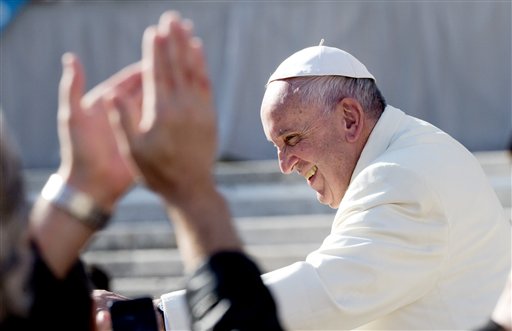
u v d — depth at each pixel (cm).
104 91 588
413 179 1080
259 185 3559
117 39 3941
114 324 877
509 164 3444
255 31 3844
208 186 556
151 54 537
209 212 554
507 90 3753
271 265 2995
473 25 3759
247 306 546
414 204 1070
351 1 3788
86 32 3953
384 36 3784
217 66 3891
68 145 584
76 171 583
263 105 1197
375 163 1102
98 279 1767
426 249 1062
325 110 1166
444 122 3784
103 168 582
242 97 3853
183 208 553
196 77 545
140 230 3206
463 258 1084
